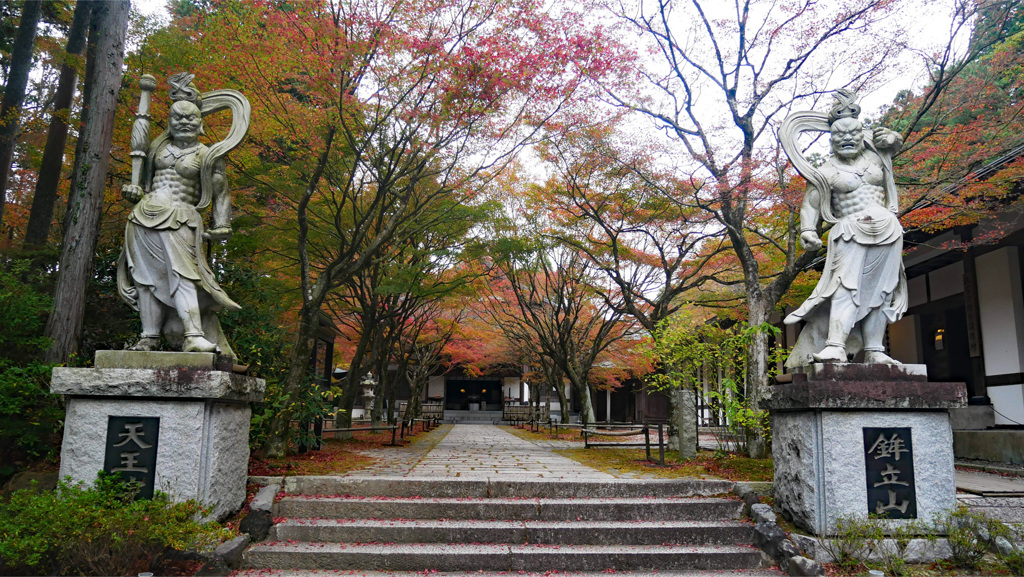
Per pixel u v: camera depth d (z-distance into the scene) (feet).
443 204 43.98
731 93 37.86
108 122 31.55
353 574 19.67
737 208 38.29
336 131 32.48
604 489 25.77
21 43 42.45
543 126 39.52
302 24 28.40
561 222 49.06
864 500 21.20
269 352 33.14
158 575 18.24
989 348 47.52
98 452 20.49
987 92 35.19
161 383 20.62
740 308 51.29
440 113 32.50
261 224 40.04
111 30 31.91
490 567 20.43
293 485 25.29
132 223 21.90
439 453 42.86
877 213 22.66
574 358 68.80
